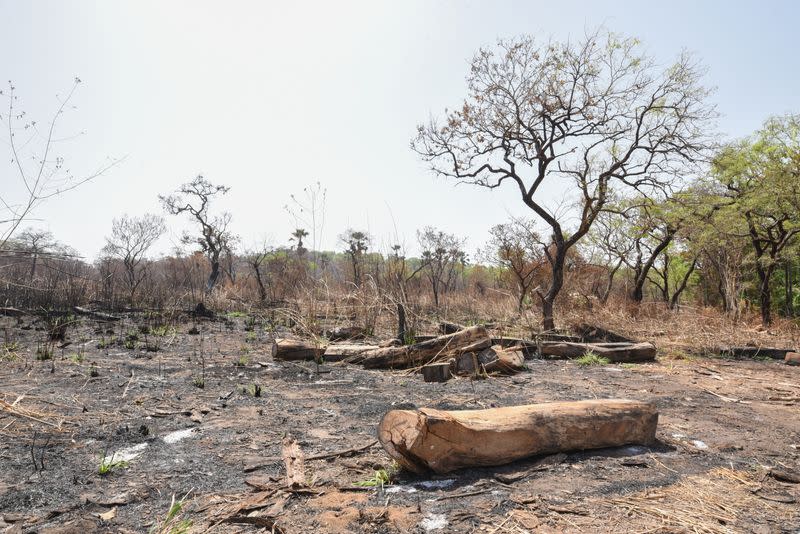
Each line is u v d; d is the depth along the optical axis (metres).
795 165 18.16
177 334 12.52
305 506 3.25
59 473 3.78
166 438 4.67
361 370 8.49
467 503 3.27
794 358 10.09
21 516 3.09
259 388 6.52
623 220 20.56
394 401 6.23
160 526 2.95
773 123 19.62
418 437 3.62
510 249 21.47
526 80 15.18
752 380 8.24
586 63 14.84
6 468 3.85
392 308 11.25
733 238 18.80
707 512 3.20
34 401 5.71
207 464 4.01
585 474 3.81
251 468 3.90
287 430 4.95
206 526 3.00
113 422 5.11
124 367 7.98
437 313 14.20
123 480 3.67
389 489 3.52
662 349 11.48
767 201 17.88
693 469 3.99
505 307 15.59
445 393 6.76
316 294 12.01
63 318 12.77
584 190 14.91
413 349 8.50
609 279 24.17
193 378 7.37
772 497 3.46
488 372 8.19
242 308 18.92
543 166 14.89
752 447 4.63
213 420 5.30
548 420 4.13
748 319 17.84
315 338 9.75
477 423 3.85
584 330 12.47
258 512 3.16
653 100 15.02
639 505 3.27
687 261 24.11
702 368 9.27
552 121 14.85
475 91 15.56
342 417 5.46
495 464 3.89
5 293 13.23
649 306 17.66
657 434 4.95
